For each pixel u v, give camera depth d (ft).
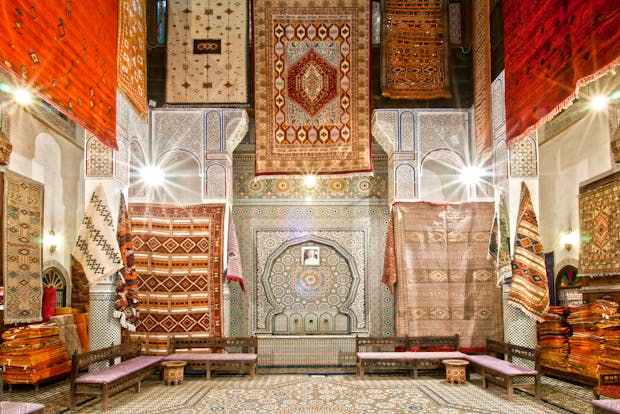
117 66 21.40
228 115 26.63
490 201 26.91
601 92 21.31
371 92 26.48
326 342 27.94
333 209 29.60
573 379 22.09
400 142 27.02
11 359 20.65
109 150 22.39
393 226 27.17
